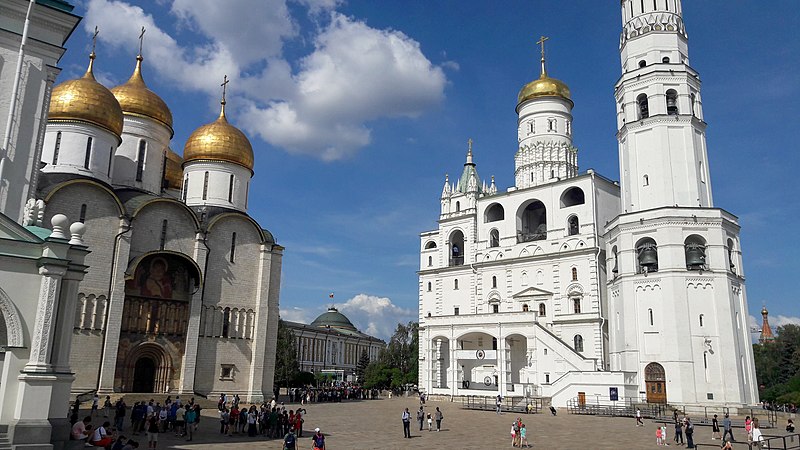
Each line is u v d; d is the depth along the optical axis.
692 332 53.69
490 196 78.94
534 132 80.75
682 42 64.50
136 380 45.34
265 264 53.47
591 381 55.47
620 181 65.50
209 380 48.69
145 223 47.12
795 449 30.36
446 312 79.75
